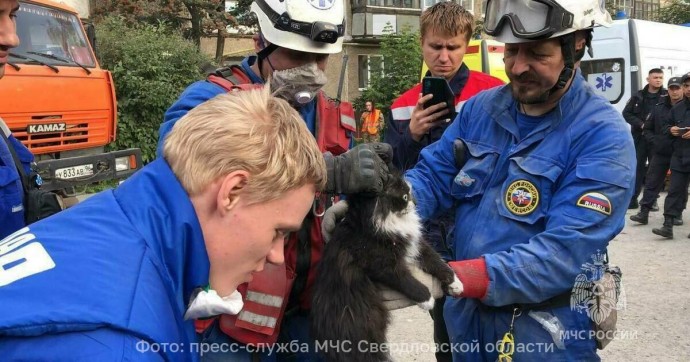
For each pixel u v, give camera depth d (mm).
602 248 1925
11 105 5777
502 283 1860
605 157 1895
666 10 35031
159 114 12328
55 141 6328
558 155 1985
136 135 12078
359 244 1761
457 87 3461
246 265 1253
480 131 2236
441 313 2943
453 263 1904
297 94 2061
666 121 7902
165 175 1176
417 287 1762
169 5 17094
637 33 11570
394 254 1750
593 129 1943
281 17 2084
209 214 1181
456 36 3383
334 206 1915
